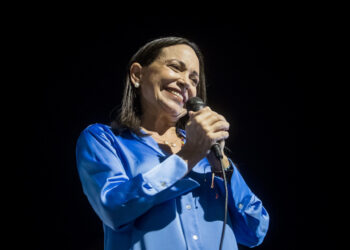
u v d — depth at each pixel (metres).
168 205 2.90
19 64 10.02
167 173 2.84
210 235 2.89
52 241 8.63
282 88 10.40
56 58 10.12
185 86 3.59
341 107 10.12
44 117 9.72
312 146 9.91
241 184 3.19
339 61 10.39
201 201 3.06
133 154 3.22
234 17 10.66
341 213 9.21
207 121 2.94
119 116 3.69
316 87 10.37
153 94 3.58
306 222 9.16
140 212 2.72
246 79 10.42
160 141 3.52
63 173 9.23
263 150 9.88
